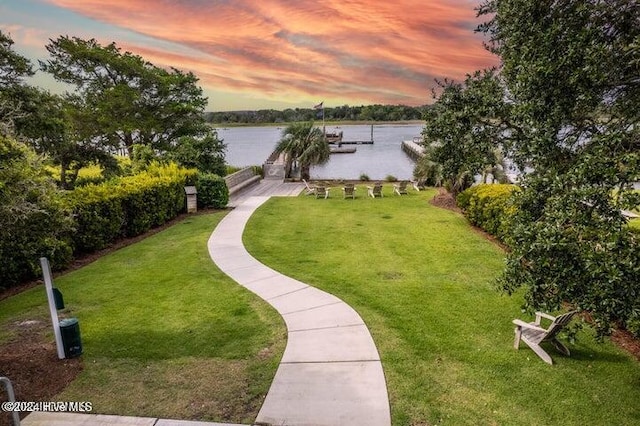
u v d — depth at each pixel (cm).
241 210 1669
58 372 527
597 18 414
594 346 578
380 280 848
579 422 424
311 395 473
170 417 440
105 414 446
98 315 705
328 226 1362
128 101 2706
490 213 1170
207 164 2255
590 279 331
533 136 429
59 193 660
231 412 447
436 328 634
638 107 390
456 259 980
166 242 1195
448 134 656
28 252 860
